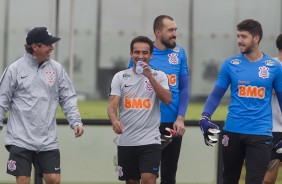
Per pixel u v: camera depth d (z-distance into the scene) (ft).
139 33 265.75
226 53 267.59
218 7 266.77
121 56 267.80
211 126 68.95
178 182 83.25
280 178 96.27
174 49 74.90
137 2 264.72
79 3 261.85
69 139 82.64
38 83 64.95
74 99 66.69
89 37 264.31
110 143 82.89
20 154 64.49
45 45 64.39
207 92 268.62
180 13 265.34
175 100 74.43
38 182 80.59
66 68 243.40
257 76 67.26
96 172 82.89
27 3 242.99
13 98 65.46
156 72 68.49
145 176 67.10
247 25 67.31
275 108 79.66
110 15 265.75
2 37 250.37
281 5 263.90
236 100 67.97
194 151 83.05
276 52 263.49
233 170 69.87
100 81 265.95
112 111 67.31
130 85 67.62
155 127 67.82
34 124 64.69
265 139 67.10
